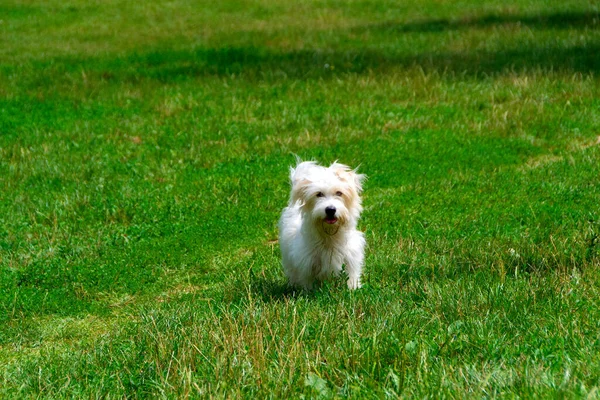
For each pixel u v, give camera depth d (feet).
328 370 20.20
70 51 82.23
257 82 64.23
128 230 36.27
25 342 26.66
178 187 41.63
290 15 102.42
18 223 37.29
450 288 25.94
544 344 20.59
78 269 32.32
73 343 26.32
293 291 28.12
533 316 23.03
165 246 34.68
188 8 111.14
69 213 38.27
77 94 62.18
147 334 24.11
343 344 21.39
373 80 61.46
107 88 64.03
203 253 34.06
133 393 20.39
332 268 27.30
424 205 37.73
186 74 68.39
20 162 46.16
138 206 38.91
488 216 35.55
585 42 69.97
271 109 55.83
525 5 95.76
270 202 39.22
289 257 28.12
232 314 24.50
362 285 27.50
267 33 88.89
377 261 30.71
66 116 56.34
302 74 66.44
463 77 61.72
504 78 59.98
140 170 44.62
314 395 18.84
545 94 55.47
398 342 21.33
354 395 18.31
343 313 24.11
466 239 32.48
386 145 47.01
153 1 117.70
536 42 72.08
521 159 44.62
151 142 49.80
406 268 29.53
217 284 30.89
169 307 27.68
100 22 102.68
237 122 53.06
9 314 28.48
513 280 26.84
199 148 47.83
